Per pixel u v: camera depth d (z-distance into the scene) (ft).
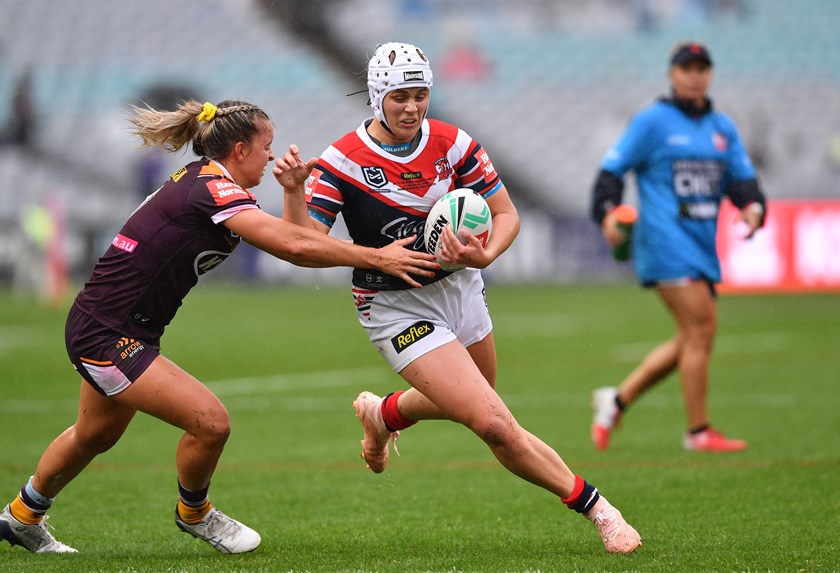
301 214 55.57
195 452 56.54
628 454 93.66
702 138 95.50
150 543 63.82
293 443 101.60
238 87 328.90
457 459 92.89
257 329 205.05
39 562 57.77
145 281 56.18
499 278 289.53
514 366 154.92
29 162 313.32
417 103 56.59
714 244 95.50
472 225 56.70
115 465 91.45
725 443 93.81
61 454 59.11
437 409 63.46
